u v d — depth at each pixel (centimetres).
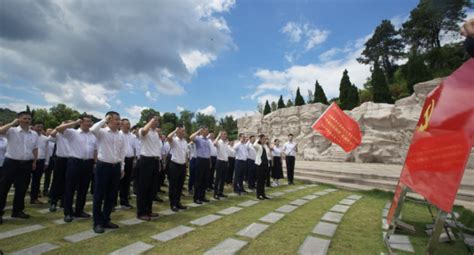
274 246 386
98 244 380
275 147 1075
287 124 2377
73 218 511
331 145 1959
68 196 497
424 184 289
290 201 731
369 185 977
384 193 844
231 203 695
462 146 237
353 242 412
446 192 244
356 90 2302
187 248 372
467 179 888
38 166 644
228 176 1058
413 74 2041
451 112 262
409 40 2945
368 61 3528
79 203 524
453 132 253
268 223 505
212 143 940
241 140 900
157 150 551
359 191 916
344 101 2344
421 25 2588
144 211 529
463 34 245
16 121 487
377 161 1633
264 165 770
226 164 796
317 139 2031
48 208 592
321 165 1501
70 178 500
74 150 510
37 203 639
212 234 435
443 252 382
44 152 666
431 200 267
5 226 454
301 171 1324
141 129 532
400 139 1566
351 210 631
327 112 881
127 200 635
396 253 371
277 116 2503
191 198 761
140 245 380
